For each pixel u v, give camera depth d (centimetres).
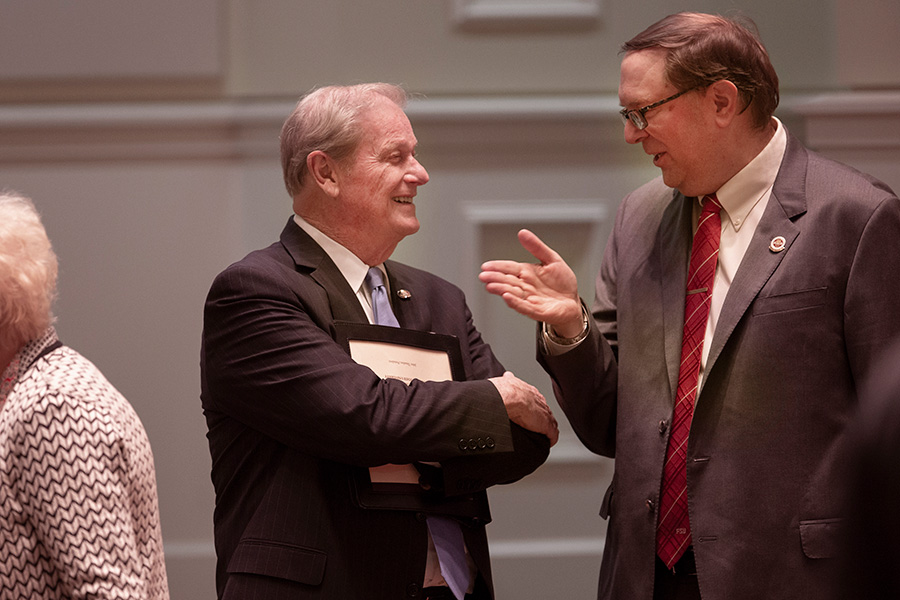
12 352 367
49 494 335
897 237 399
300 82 811
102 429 346
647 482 421
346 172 436
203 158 802
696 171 425
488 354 475
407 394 399
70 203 797
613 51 815
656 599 422
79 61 800
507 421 410
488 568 432
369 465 394
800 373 396
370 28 812
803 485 392
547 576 785
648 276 448
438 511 413
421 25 814
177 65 804
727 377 406
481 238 808
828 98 778
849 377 399
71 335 795
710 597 394
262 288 414
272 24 810
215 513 428
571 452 791
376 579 397
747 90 414
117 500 343
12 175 796
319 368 396
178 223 800
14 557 338
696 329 423
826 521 388
